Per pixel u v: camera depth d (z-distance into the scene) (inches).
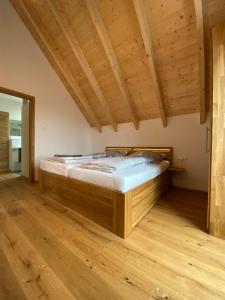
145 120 142.0
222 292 36.4
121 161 81.7
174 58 91.4
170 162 125.6
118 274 41.3
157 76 101.7
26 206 83.9
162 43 87.4
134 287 37.6
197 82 97.5
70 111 165.5
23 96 126.6
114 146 167.3
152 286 37.9
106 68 115.9
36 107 135.5
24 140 152.2
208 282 39.1
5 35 115.1
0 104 203.8
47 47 122.1
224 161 56.2
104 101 138.7
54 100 149.7
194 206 86.0
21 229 62.1
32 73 131.7
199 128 113.9
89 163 82.6
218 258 47.3
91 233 59.9
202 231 62.0
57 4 93.4
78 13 93.2
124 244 53.6
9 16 117.3
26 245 52.4
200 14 67.5
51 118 147.8
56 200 92.0
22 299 34.3
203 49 78.6
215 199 58.3
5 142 192.9
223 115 55.6
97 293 36.0
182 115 121.2
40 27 114.6
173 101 115.2
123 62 105.8
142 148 143.7
